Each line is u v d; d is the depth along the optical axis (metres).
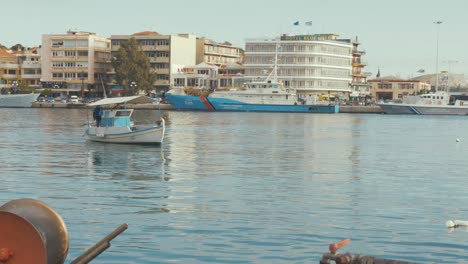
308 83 176.12
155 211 23.41
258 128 87.94
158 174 34.84
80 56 181.50
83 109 159.00
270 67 176.75
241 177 33.91
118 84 175.00
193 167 38.62
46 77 183.38
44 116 116.69
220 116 129.62
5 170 35.91
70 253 17.34
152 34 188.88
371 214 23.38
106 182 31.30
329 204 25.44
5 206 7.89
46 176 33.41
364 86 199.88
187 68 184.12
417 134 79.94
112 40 184.75
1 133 69.62
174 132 76.31
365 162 43.44
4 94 177.00
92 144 55.47
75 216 22.30
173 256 17.16
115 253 17.33
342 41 194.12
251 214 23.03
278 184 31.27
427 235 19.95
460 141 67.19
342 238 19.44
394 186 31.06
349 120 123.50
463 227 21.22
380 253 17.78
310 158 45.72
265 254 17.47
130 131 55.34
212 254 17.41
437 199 27.11
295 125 98.88
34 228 7.66
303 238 19.36
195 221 21.64
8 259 7.66
